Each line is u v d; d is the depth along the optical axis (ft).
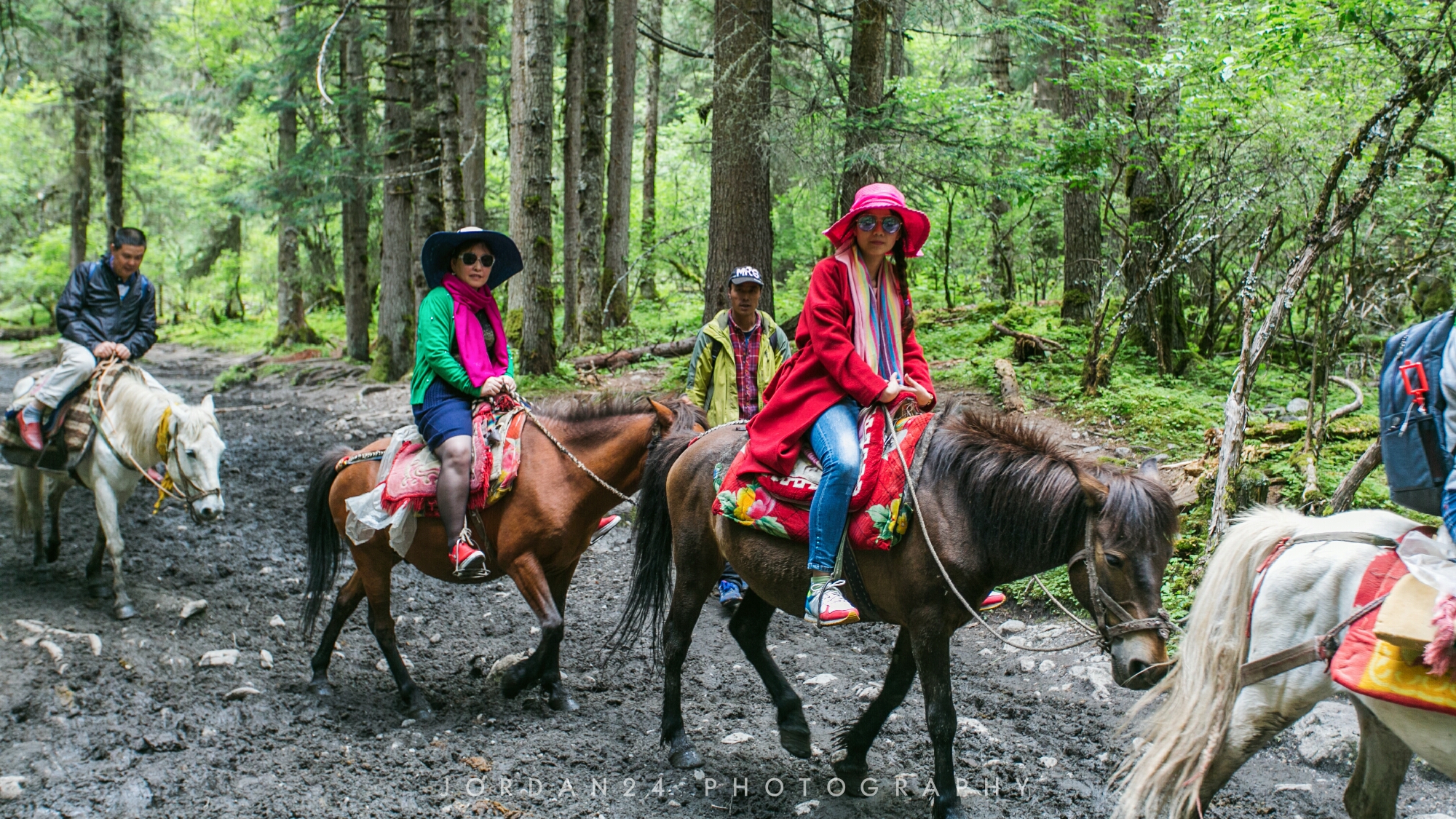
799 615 13.29
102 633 18.39
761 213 33.53
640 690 17.38
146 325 21.56
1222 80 26.48
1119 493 10.90
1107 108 33.09
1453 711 8.79
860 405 12.62
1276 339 33.96
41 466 20.03
